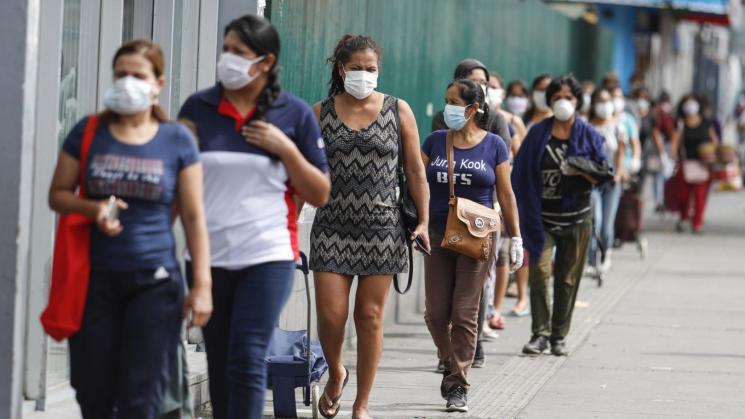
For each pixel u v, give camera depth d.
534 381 20.42
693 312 28.72
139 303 11.70
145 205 11.66
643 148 50.50
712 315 28.33
